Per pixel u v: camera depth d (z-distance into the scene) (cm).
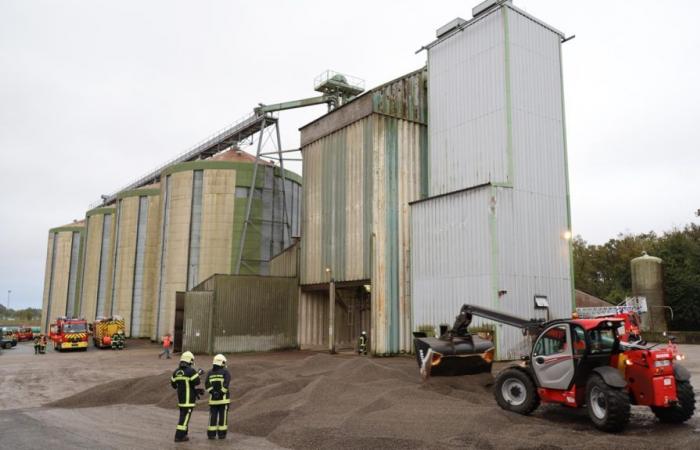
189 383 1098
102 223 7994
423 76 3306
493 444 924
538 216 2589
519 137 2606
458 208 2594
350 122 3231
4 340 5066
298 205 5866
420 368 1617
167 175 5672
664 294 4594
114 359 3294
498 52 2669
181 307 3688
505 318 1433
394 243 3014
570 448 892
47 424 1274
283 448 1006
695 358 2628
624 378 1088
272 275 3909
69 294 9025
